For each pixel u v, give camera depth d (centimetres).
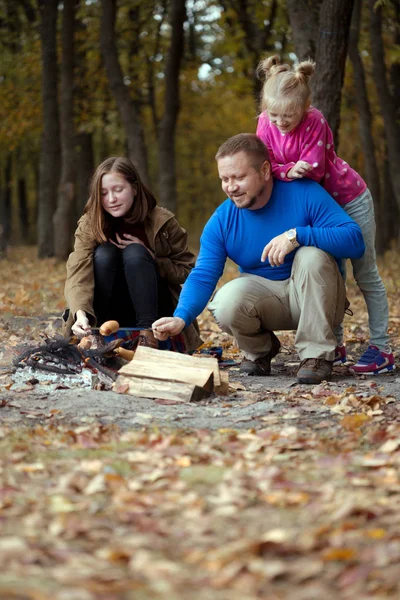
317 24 1069
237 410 480
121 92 1866
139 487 329
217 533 284
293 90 542
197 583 245
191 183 4194
